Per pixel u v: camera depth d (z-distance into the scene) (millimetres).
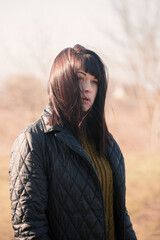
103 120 1366
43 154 1066
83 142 1303
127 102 15523
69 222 1081
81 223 1094
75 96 1111
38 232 995
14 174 1037
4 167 5828
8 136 13078
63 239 1082
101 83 1273
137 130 14578
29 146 1047
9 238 2676
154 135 13227
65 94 1108
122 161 1443
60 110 1122
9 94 11609
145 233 3010
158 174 5609
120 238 1411
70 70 1121
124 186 1418
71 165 1095
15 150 1074
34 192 1010
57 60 1162
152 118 13664
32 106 11242
